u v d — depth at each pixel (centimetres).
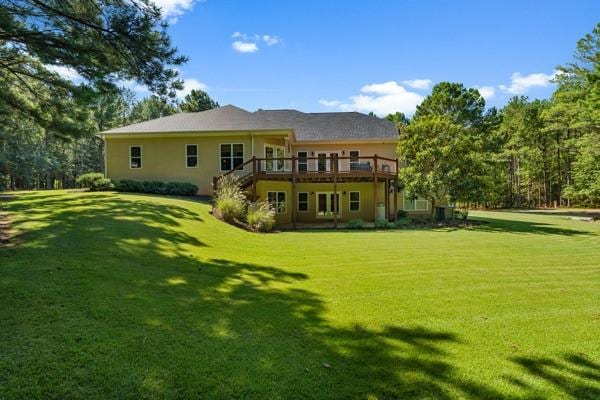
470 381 328
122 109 4009
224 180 1595
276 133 1878
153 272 606
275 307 504
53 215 977
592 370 351
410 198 1916
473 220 1975
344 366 349
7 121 1313
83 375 303
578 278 707
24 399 271
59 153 3562
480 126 3628
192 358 345
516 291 613
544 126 3562
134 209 1152
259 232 1347
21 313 398
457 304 542
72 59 884
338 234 1396
